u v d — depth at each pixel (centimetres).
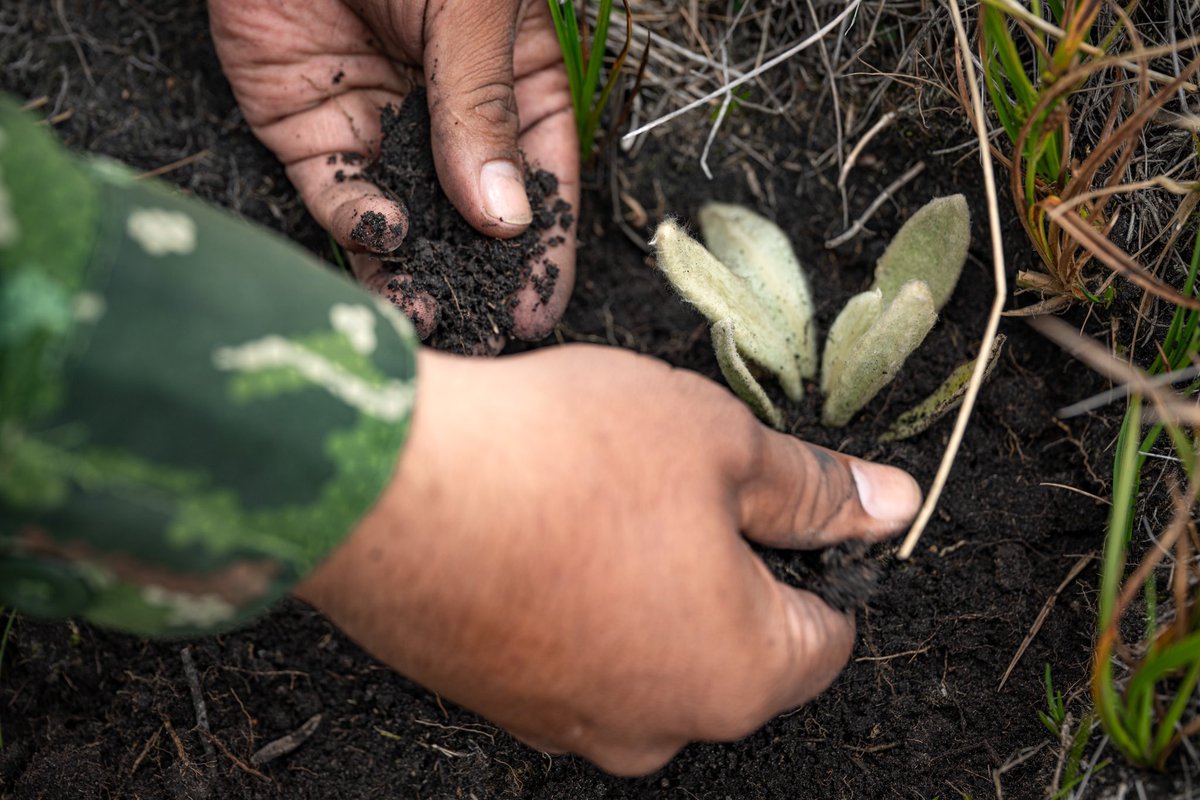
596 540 23
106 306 19
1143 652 29
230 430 20
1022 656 32
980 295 36
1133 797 28
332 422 20
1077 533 33
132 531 20
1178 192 30
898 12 36
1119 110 32
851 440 35
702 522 24
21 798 32
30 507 19
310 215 38
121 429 19
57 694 34
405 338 22
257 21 35
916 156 37
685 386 26
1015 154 29
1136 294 32
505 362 24
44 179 19
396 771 33
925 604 33
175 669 34
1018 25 33
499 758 33
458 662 24
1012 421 34
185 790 32
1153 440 30
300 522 20
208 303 20
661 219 39
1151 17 32
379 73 36
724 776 32
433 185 34
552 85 36
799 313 36
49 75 39
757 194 39
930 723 32
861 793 31
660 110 39
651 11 39
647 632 23
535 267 35
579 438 24
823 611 27
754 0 39
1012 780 31
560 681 24
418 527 22
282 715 34
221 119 39
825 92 38
